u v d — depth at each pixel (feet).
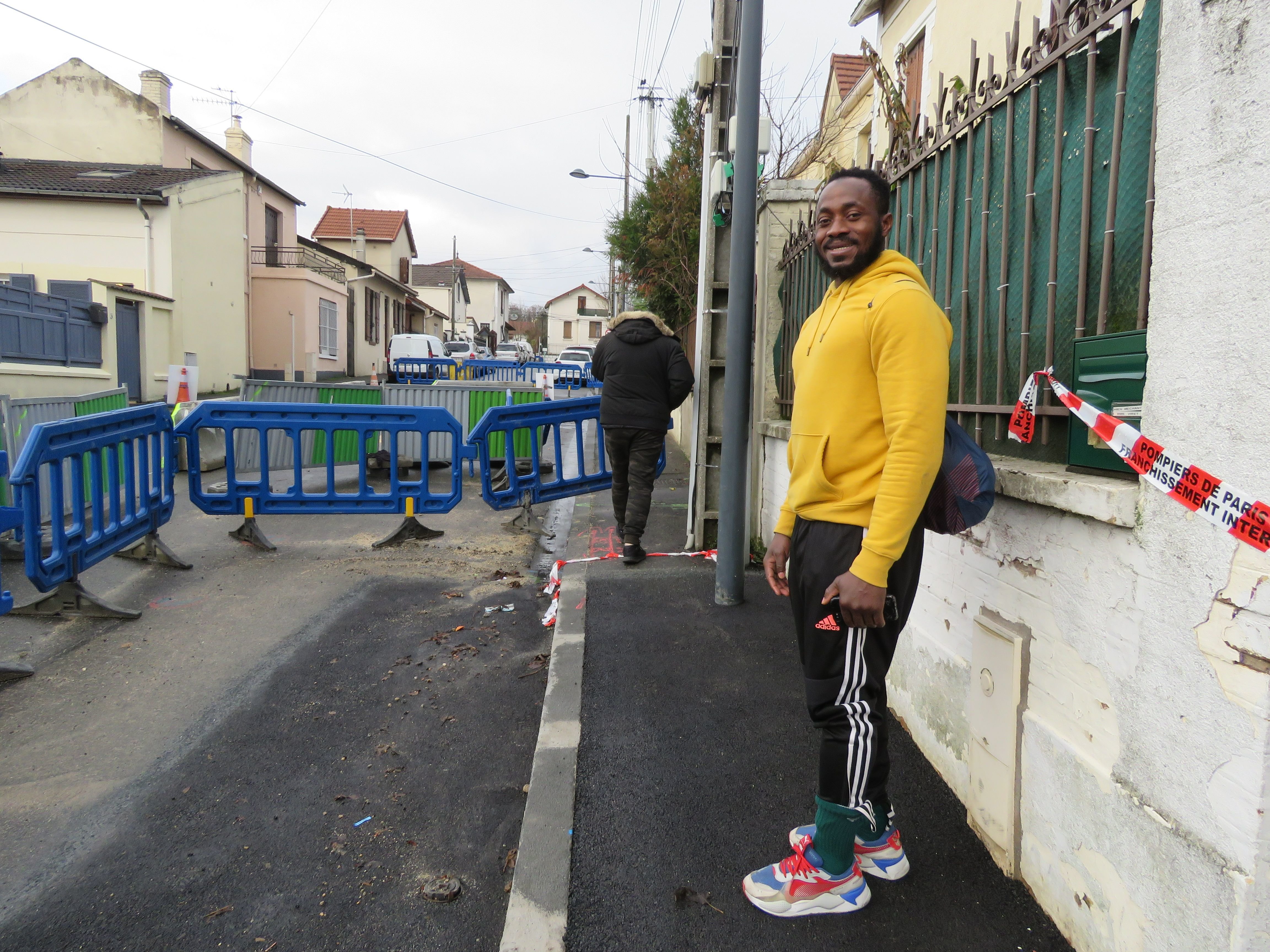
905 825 7.97
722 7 17.51
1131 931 5.49
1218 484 4.63
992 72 8.49
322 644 14.48
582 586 16.33
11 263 65.57
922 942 6.45
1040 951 6.31
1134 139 6.30
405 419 21.61
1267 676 4.34
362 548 21.48
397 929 7.37
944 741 8.74
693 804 8.49
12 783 9.84
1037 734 6.68
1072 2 6.99
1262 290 4.31
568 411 23.26
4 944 7.13
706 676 11.76
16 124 82.79
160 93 85.87
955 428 6.37
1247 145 4.40
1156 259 5.19
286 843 8.68
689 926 6.70
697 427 19.02
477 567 19.86
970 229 8.94
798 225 17.10
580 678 11.69
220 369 75.82
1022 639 6.88
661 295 51.80
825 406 6.31
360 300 121.49
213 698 12.24
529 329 338.13
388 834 8.85
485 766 10.34
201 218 71.87
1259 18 4.33
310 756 10.54
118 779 9.95
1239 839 4.54
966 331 9.11
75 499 15.58
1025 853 6.97
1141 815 5.35
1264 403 4.30
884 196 6.46
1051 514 6.48
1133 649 5.45
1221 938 4.66
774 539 7.36
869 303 6.06
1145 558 5.30
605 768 9.21
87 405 24.91
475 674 13.24
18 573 18.67
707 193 18.44
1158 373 5.16
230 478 20.94
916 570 6.42
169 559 19.17
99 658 13.70
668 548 19.81
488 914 7.59
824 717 6.52
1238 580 4.50
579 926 6.71
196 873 8.16
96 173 74.95
